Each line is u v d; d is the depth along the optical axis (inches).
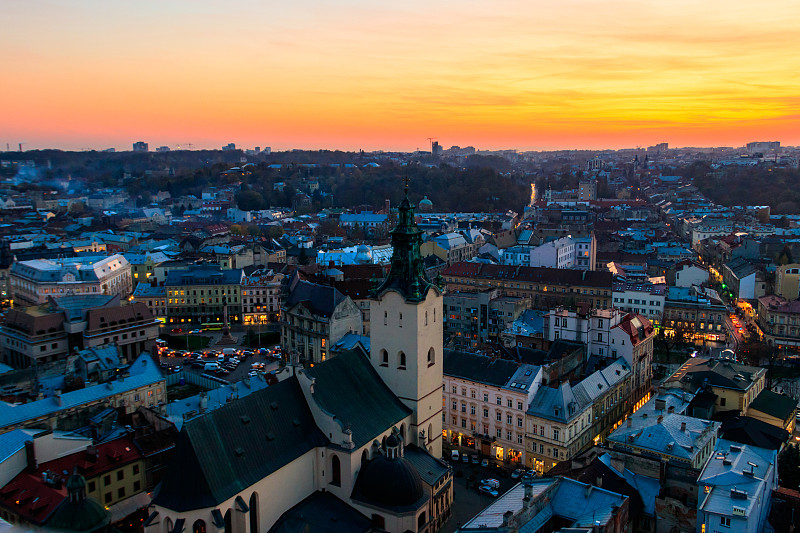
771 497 3836.1
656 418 4643.2
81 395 5339.6
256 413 3742.6
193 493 3272.6
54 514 3100.4
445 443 5900.6
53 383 5954.7
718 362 6023.6
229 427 3555.6
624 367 6314.0
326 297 7554.1
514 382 5438.0
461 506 4660.4
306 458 3885.3
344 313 7455.7
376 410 4296.3
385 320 4478.3
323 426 3959.2
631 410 6491.1
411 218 4399.6
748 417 5132.9
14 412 4901.6
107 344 6963.6
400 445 3912.4
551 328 6756.9
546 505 3496.6
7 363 7790.4
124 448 4505.4
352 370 4424.2
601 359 6417.3
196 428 3393.2
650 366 6988.2
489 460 5521.7
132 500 4434.1
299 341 7770.7
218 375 7677.2
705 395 5492.1
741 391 5413.4
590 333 6565.0
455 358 5900.6
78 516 3085.6
